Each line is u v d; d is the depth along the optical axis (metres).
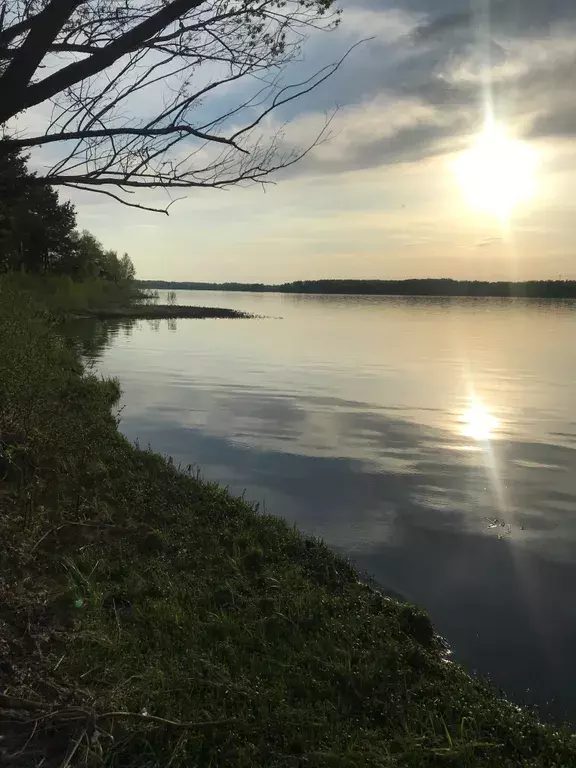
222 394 19.48
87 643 4.31
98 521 6.81
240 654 4.58
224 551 6.54
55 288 44.25
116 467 8.80
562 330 56.00
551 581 6.70
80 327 45.22
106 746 3.33
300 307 121.00
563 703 4.63
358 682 4.39
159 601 5.18
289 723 3.79
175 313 74.56
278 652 4.68
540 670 5.07
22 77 2.64
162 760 3.33
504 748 3.90
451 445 13.02
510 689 4.80
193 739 3.51
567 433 14.30
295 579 6.03
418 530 8.11
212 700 3.93
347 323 66.50
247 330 53.34
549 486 10.16
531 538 7.89
